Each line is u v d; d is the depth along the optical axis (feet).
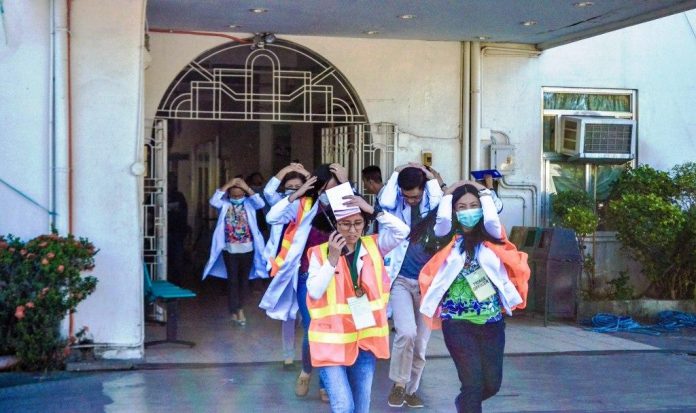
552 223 42.65
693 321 38.81
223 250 37.29
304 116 39.91
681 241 40.45
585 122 41.96
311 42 39.60
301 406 24.40
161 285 33.35
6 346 27.22
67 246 26.91
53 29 28.30
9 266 26.76
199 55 38.32
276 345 32.83
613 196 43.24
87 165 28.76
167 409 23.99
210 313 40.63
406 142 40.57
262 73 39.42
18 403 24.48
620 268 42.96
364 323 18.26
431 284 19.92
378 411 24.12
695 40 44.16
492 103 41.86
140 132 28.99
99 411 23.77
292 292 25.79
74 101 28.68
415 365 24.32
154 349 31.60
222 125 58.54
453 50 41.06
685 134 44.16
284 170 28.58
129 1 28.84
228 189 37.37
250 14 34.88
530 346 33.58
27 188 28.45
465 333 19.62
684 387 27.50
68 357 28.14
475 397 19.31
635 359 31.55
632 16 35.37
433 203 24.34
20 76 28.37
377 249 18.84
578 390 26.94
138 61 28.94
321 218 24.30
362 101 40.11
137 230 29.04
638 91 43.68
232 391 25.95
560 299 38.42
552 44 40.88
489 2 32.83
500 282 19.79
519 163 42.19
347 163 40.47
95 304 28.81
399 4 33.19
